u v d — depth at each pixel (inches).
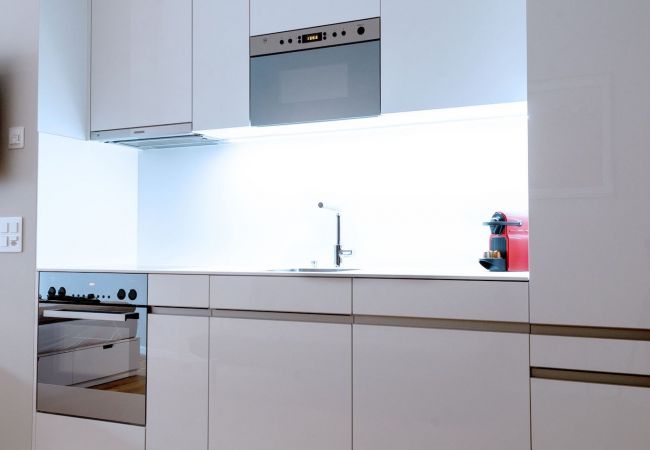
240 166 121.1
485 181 100.9
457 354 77.5
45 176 109.2
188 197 125.7
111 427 99.7
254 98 102.4
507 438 74.6
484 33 87.0
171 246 126.9
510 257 92.7
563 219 73.2
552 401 72.6
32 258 108.1
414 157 106.3
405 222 106.7
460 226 102.5
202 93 106.4
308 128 108.1
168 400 95.3
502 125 99.8
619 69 71.3
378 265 108.7
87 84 117.4
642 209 69.9
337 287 84.6
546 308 73.4
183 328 94.9
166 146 126.6
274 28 101.3
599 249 71.6
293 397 86.8
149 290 98.0
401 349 80.6
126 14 114.2
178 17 109.0
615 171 71.2
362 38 94.7
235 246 121.0
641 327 69.5
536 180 74.6
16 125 110.0
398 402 80.5
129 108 113.1
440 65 89.6
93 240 119.7
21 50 109.8
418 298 79.8
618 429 69.5
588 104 72.6
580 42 73.1
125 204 127.7
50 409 105.4
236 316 91.4
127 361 99.2
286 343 87.6
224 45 104.9
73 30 115.0
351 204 111.0
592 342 71.3
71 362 103.9
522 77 84.8
